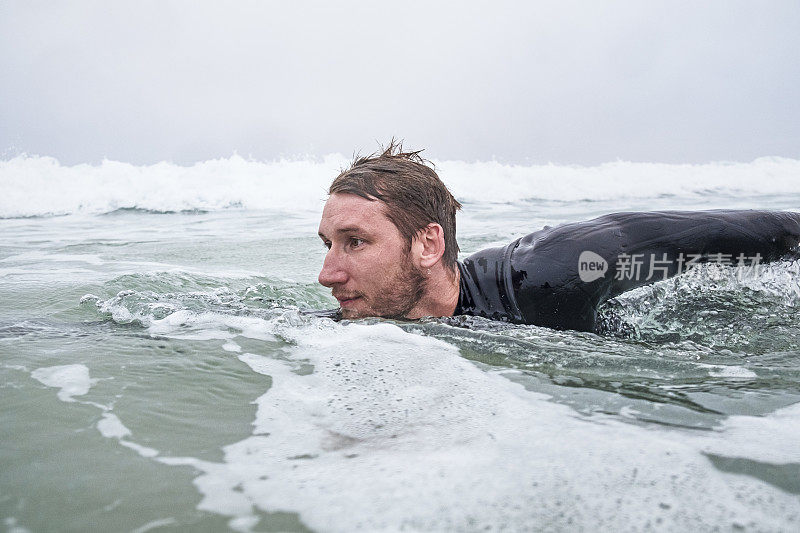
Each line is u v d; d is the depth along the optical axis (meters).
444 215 2.20
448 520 0.97
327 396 1.49
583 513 0.98
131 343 1.91
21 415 1.36
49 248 4.94
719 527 0.95
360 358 1.76
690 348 1.94
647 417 1.37
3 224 7.59
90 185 9.86
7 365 1.68
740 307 2.27
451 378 1.61
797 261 2.31
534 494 1.04
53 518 0.98
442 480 1.09
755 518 0.97
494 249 2.35
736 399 1.47
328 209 2.13
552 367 1.71
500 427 1.31
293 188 10.02
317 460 1.17
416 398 1.48
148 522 0.97
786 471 1.11
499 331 2.04
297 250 4.75
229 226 6.89
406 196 2.09
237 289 3.21
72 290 2.88
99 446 1.23
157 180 10.15
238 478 1.10
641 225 2.24
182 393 1.50
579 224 2.31
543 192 10.98
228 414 1.39
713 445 1.22
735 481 1.08
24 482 1.09
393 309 2.18
